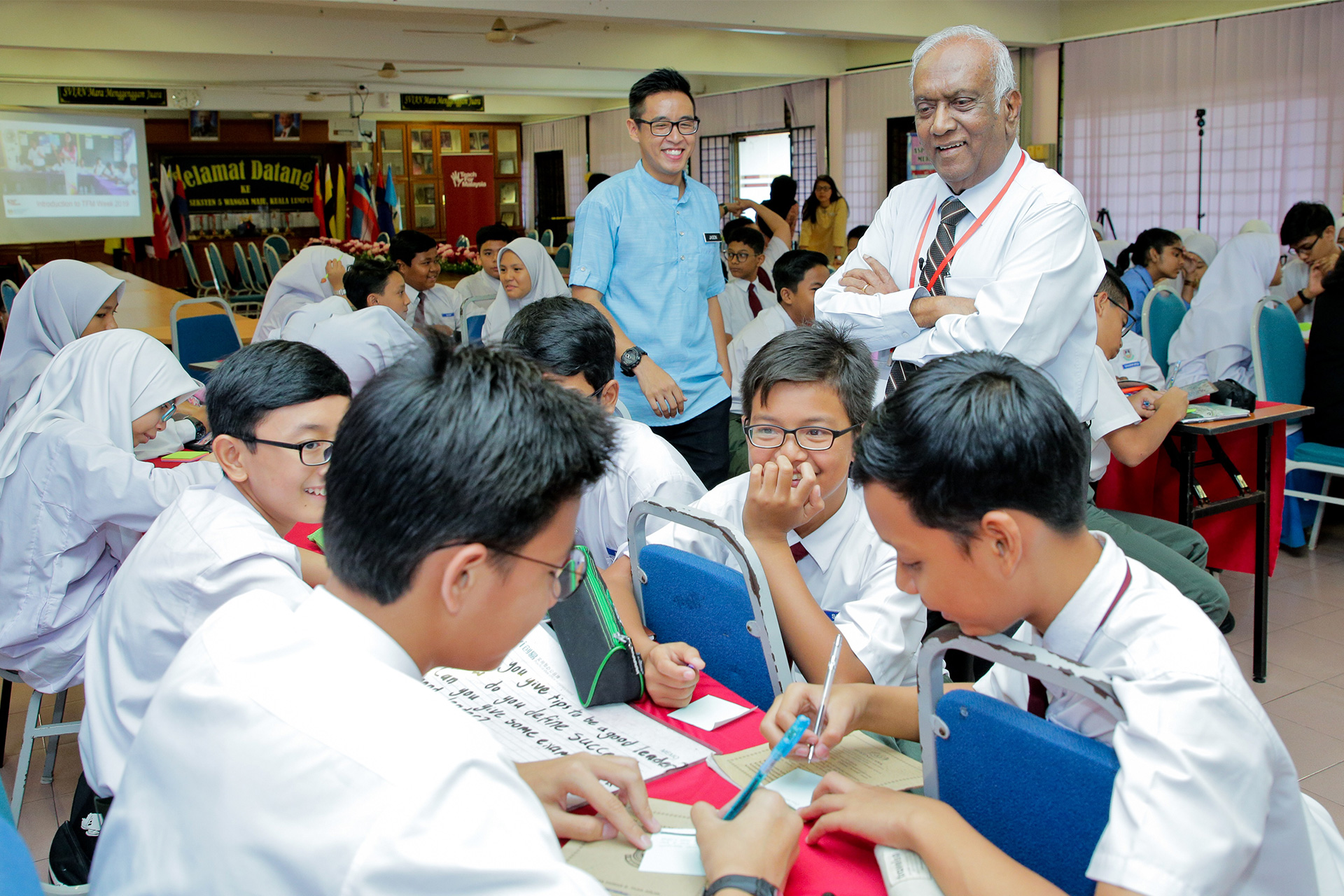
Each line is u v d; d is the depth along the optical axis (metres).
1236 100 7.77
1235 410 3.04
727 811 0.90
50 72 10.52
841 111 11.20
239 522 1.43
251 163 16.59
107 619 1.45
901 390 0.88
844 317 2.21
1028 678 1.05
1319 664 3.04
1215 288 4.55
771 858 0.82
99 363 2.19
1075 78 8.81
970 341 1.98
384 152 17.41
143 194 13.37
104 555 2.11
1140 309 5.58
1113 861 0.75
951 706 0.93
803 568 1.56
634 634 1.37
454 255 10.23
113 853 0.77
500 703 1.24
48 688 2.10
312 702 0.73
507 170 18.05
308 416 1.54
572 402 0.80
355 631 0.78
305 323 4.52
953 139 2.01
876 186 10.92
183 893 0.71
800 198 12.02
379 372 0.80
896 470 0.84
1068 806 0.85
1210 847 0.74
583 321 1.79
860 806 0.90
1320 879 0.95
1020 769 0.88
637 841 0.92
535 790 0.97
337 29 9.12
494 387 0.77
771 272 6.44
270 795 0.70
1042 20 8.73
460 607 0.78
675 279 2.85
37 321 3.21
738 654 1.35
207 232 16.44
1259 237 4.52
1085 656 0.88
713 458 3.01
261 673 0.76
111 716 1.41
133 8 8.16
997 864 0.81
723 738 1.16
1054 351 2.02
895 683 1.40
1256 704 0.82
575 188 16.72
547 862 0.69
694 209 2.89
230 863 0.70
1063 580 0.87
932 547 0.86
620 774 0.98
